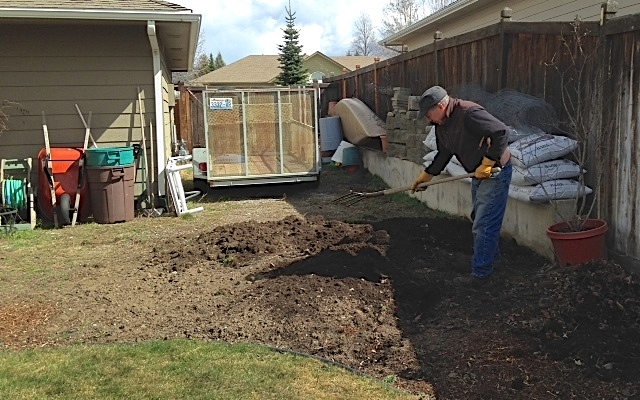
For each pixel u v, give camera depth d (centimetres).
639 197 446
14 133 888
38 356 380
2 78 878
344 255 538
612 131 476
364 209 865
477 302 445
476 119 450
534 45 604
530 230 570
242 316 441
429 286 473
